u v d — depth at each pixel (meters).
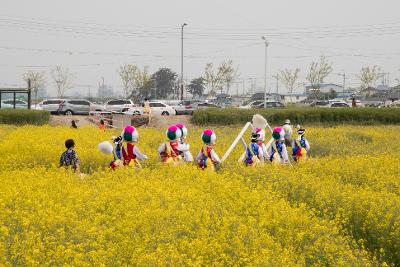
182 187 16.72
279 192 17.05
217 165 22.05
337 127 49.28
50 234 12.18
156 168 20.97
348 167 21.75
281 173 19.27
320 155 30.95
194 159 23.86
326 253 12.05
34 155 22.72
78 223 12.72
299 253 12.23
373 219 14.38
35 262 10.45
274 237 12.96
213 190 16.83
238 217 13.90
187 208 14.07
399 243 13.42
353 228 14.67
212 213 13.80
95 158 22.86
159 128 46.97
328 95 125.62
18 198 14.39
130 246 11.61
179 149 21.75
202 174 18.75
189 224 12.99
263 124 24.06
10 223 12.66
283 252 11.65
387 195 16.72
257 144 22.64
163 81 147.75
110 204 14.51
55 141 27.81
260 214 14.09
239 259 11.23
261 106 75.06
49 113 52.69
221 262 11.06
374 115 56.47
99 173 19.20
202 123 52.44
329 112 55.78
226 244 11.79
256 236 12.25
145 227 12.64
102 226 12.73
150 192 15.68
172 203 14.40
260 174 19.38
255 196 15.34
